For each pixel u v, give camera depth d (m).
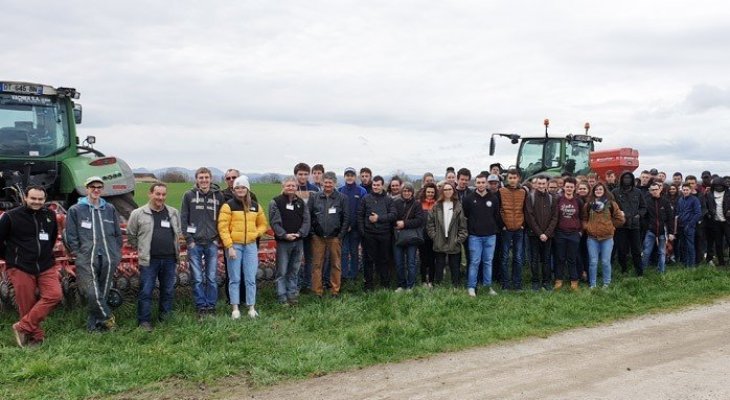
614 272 11.52
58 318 7.83
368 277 9.93
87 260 7.28
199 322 7.79
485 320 8.09
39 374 5.91
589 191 10.48
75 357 6.41
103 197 9.96
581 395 5.37
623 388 5.54
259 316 8.19
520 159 16.34
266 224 8.64
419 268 11.28
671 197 12.41
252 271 8.35
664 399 5.24
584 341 7.21
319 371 6.11
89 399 5.41
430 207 10.15
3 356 6.43
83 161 10.03
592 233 10.12
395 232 10.21
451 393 5.48
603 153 13.95
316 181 10.91
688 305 9.13
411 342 7.04
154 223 7.77
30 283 6.90
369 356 6.57
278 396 5.46
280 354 6.57
